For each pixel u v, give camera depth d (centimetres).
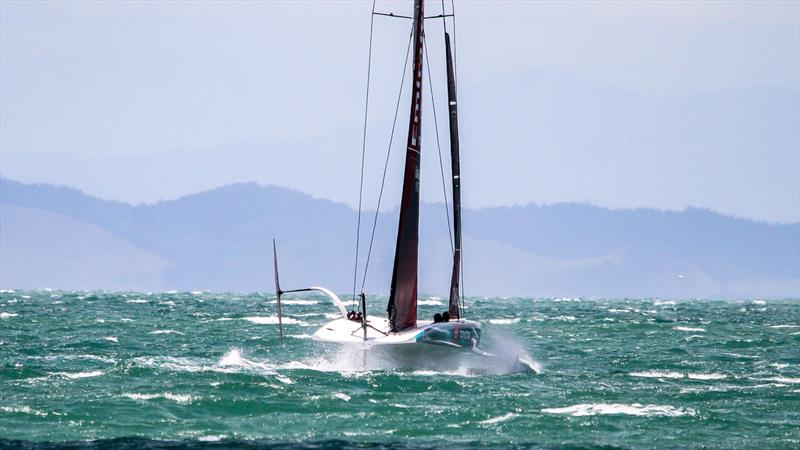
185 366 14612
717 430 11294
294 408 11931
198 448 10150
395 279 14775
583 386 14025
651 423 11556
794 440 10912
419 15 15162
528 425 11325
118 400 12069
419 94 15000
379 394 12850
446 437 10788
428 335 14338
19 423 10981
